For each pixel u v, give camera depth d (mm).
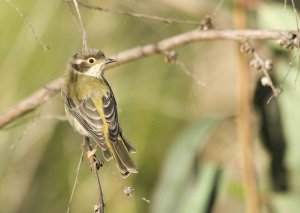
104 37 14461
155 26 14742
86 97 12273
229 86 14969
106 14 14336
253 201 12938
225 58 15031
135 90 14781
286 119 13492
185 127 14281
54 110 14484
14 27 14094
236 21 13266
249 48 11461
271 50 13586
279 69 13359
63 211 14648
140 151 14672
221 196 13922
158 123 14766
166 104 14797
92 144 12078
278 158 13711
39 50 14242
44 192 14703
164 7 14930
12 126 12914
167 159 13398
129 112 14734
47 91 12719
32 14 14125
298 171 13609
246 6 13344
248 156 12930
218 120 13156
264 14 13305
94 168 10539
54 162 14680
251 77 13508
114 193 14430
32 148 14578
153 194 14258
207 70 15039
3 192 14648
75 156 14648
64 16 14148
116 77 14758
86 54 12648
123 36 14594
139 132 14711
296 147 13586
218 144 15055
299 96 13234
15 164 14602
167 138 14734
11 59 14227
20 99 14328
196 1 14953
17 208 14625
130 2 14625
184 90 14898
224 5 15086
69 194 14648
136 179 14594
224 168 13336
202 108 14922
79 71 12633
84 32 10594
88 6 11281
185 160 13203
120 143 11570
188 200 13234
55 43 14281
